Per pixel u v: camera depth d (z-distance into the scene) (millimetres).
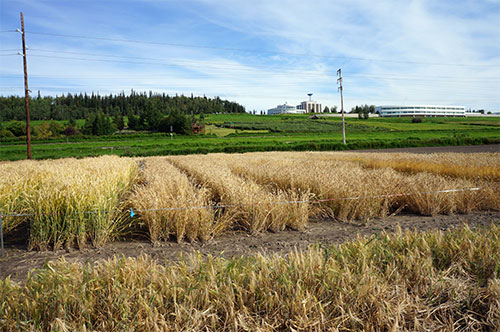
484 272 3432
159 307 2699
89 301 2705
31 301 2760
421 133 73875
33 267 4270
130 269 3064
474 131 76375
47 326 2580
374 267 3340
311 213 6648
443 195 7000
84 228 5051
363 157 20953
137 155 43281
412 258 3447
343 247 3859
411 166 13609
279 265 3258
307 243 5129
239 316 2594
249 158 22172
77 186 5590
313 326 2625
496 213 7062
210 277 3020
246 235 5680
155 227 5258
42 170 10391
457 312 2873
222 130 97500
